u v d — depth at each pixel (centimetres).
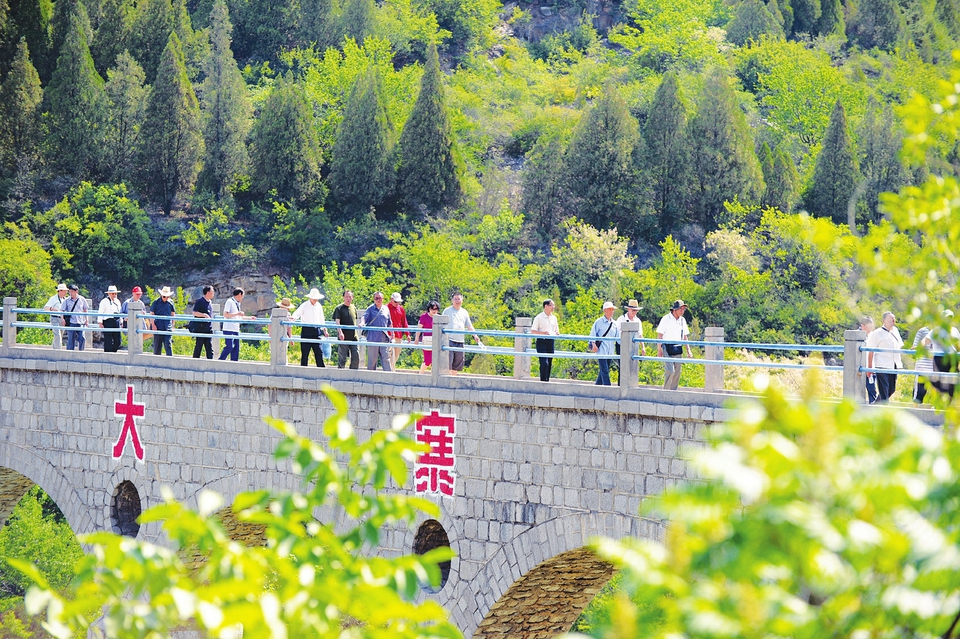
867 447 934
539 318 4372
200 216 15312
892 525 892
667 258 13638
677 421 3481
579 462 3688
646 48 19225
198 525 1252
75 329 4984
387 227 15238
